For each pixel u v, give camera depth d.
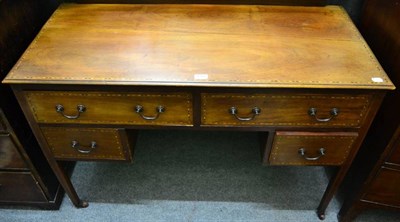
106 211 1.34
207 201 1.37
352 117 0.94
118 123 0.98
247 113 0.94
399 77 0.94
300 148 1.02
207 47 0.97
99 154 1.08
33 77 0.87
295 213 1.33
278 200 1.37
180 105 0.93
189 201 1.37
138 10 1.15
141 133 1.63
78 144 1.05
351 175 1.27
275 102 0.90
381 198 1.17
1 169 1.16
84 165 1.51
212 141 1.61
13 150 1.09
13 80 0.86
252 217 1.32
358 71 0.89
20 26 1.08
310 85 0.85
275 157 1.06
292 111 0.93
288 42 0.99
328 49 0.97
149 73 0.88
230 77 0.87
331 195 1.21
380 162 1.05
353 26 1.07
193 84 0.85
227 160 1.53
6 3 0.99
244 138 1.62
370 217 1.32
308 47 0.98
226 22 1.09
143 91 0.89
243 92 0.88
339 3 1.24
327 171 1.48
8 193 1.26
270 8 1.16
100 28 1.06
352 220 1.30
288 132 0.98
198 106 0.93
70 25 1.07
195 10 1.15
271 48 0.97
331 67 0.90
